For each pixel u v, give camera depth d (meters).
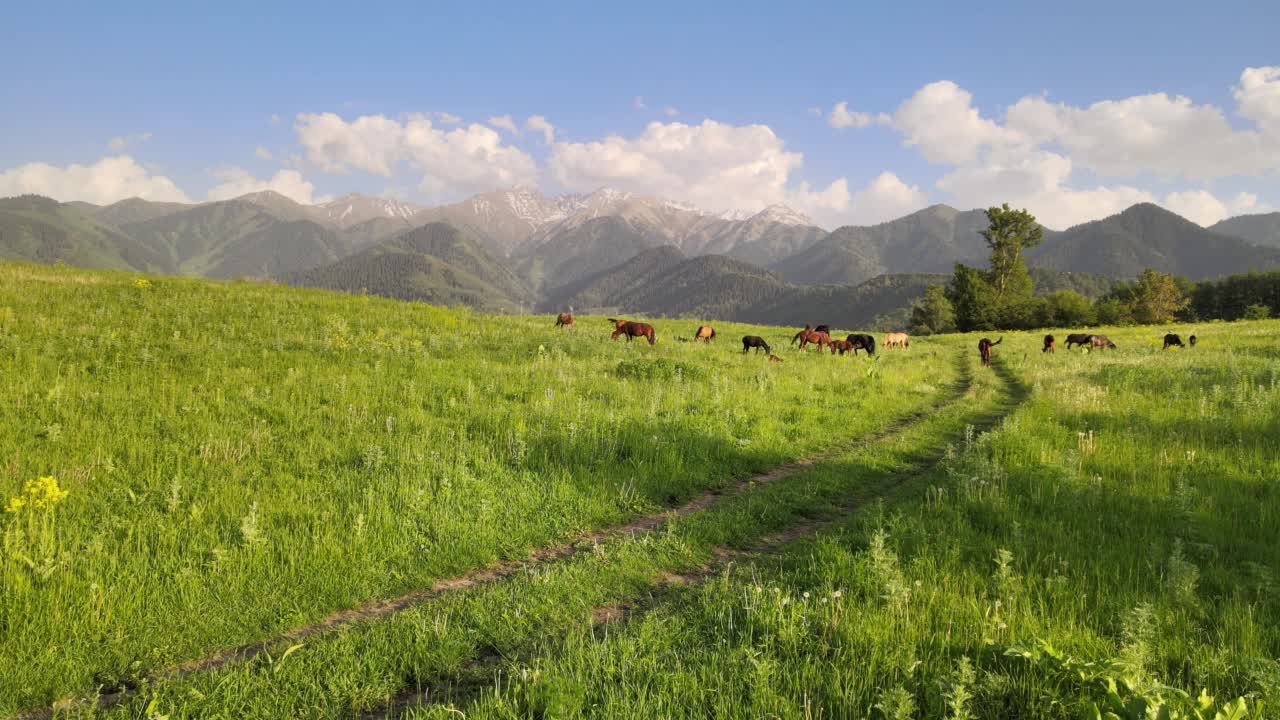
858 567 5.40
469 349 19.41
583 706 3.72
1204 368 17.98
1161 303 77.81
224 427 9.45
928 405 16.38
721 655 4.14
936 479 8.61
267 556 5.86
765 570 5.88
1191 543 5.80
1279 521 6.25
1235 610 4.40
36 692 4.07
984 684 3.62
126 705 3.90
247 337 17.92
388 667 4.37
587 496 8.00
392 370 14.84
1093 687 3.46
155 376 12.45
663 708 3.63
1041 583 5.07
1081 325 79.69
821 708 3.48
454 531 6.77
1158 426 10.66
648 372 16.64
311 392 12.09
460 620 4.98
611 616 5.15
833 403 15.08
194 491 7.10
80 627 4.66
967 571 5.26
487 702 3.73
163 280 26.84
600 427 10.73
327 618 5.21
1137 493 7.29
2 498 6.35
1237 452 8.82
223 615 5.04
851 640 4.17
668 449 9.94
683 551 6.41
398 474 8.02
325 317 22.14
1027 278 85.69
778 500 8.10
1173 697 3.29
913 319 105.12
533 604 5.21
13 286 20.27
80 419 9.24
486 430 10.32
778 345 29.62
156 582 5.29
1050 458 9.00
